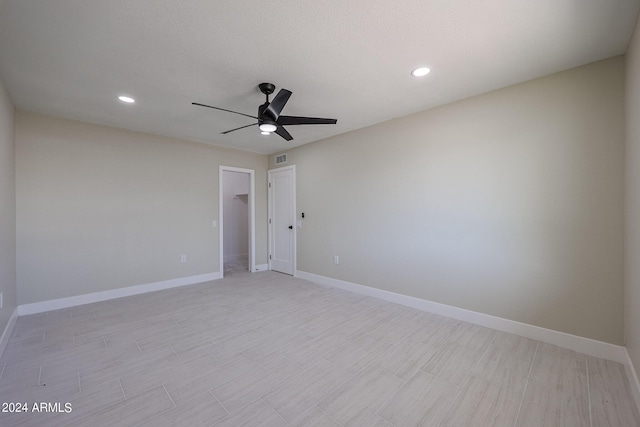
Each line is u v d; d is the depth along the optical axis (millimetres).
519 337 2668
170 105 3154
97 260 3797
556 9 1710
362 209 4094
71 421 1610
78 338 2670
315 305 3613
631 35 1945
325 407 1735
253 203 5668
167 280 4457
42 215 3396
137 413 1679
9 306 2807
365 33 1935
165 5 1644
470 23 1837
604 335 2291
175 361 2264
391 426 1581
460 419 1639
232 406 1743
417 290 3479
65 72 2412
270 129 2736
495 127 2828
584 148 2367
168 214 4477
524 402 1780
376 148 3893
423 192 3393
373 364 2219
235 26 1847
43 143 3410
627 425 1591
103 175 3855
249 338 2676
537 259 2602
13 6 1623
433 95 2955
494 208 2844
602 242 2297
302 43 2047
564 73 2455
